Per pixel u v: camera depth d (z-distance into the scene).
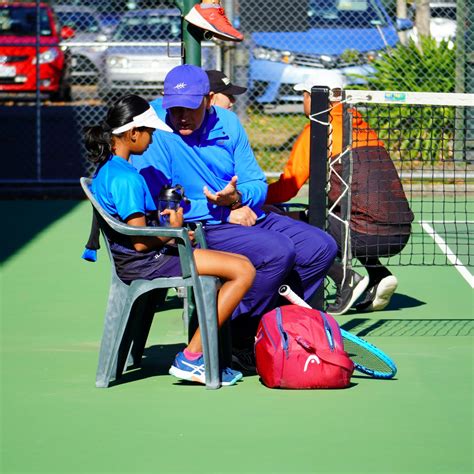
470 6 29.16
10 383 11.73
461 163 27.34
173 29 38.34
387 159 15.34
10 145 35.06
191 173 12.34
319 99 13.38
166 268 11.30
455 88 29.70
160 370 12.34
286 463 9.15
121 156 11.44
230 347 11.88
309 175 13.48
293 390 11.38
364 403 10.88
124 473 8.93
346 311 15.57
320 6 32.47
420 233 22.86
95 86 38.84
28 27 39.59
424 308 16.06
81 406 10.84
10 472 8.97
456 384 11.62
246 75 32.06
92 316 15.45
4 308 15.97
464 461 9.19
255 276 11.64
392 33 32.38
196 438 9.80
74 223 24.50
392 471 8.95
